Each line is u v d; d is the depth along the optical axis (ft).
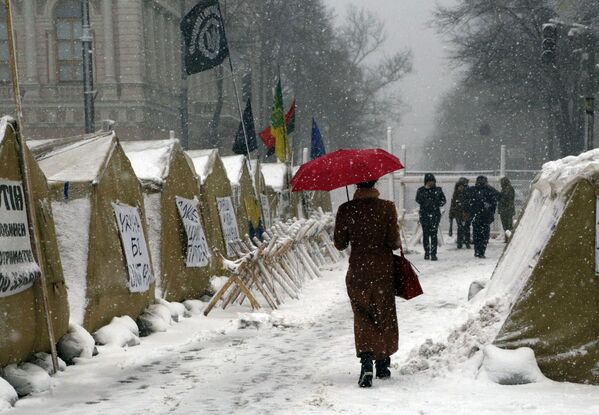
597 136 225.76
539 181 29.66
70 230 33.78
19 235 27.73
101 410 23.45
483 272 59.72
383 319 26.13
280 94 69.36
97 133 38.24
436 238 72.90
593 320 25.34
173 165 44.60
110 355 31.73
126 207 37.70
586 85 78.07
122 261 36.40
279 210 80.12
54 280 30.40
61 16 173.17
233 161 62.85
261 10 213.87
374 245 26.55
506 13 158.10
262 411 22.52
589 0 137.28
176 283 43.62
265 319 38.93
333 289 53.62
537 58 153.79
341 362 30.07
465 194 84.48
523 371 24.95
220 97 182.91
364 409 22.17
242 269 44.11
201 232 47.06
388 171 26.68
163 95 186.91
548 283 25.70
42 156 37.81
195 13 59.36
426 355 27.84
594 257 25.41
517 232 31.01
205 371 28.91
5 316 26.43
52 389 26.30
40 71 172.76
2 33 172.86
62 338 30.81
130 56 172.55
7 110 171.94
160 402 24.25
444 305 43.55
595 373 25.09
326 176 26.40
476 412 21.56
